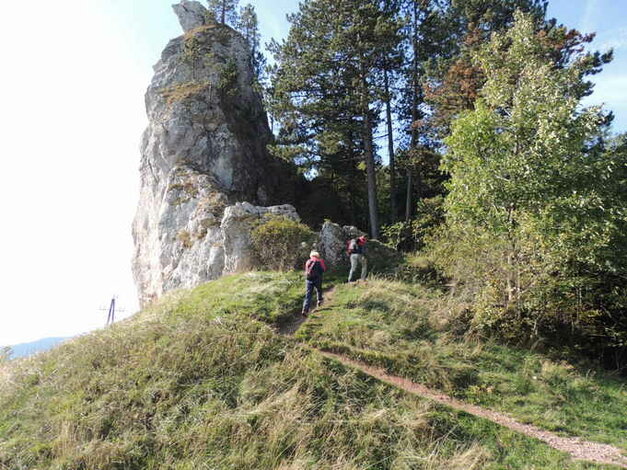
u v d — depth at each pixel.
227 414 8.18
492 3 22.67
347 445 7.70
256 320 12.15
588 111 11.48
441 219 21.48
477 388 9.88
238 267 17.30
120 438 7.66
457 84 20.94
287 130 29.02
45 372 10.23
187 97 30.86
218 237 20.19
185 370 9.33
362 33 23.81
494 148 12.53
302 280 15.61
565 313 12.71
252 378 9.22
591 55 18.06
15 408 8.88
